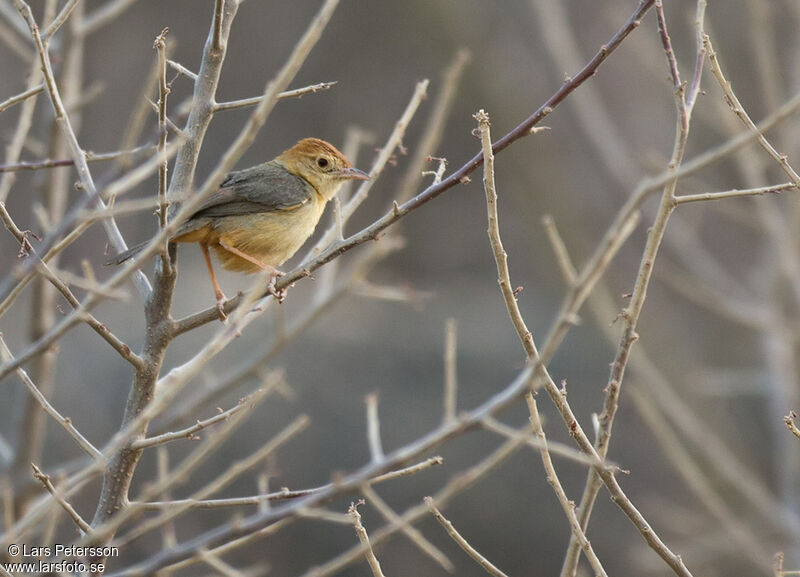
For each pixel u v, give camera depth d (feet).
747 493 41.19
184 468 16.81
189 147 20.18
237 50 84.12
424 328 62.23
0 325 55.72
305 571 51.16
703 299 48.52
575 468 53.88
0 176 33.86
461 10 62.44
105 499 18.98
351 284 22.54
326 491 15.99
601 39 67.72
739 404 54.49
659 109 66.28
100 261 69.00
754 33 43.50
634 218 15.65
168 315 20.08
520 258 76.54
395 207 20.25
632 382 50.08
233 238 27.35
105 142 79.56
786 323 43.11
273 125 83.71
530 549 52.29
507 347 60.18
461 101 63.98
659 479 52.75
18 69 71.92
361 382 56.65
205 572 49.16
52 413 17.71
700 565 48.21
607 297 52.03
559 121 61.00
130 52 81.30
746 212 52.85
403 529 16.62
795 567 41.39
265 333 57.77
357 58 83.97
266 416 53.16
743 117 19.04
